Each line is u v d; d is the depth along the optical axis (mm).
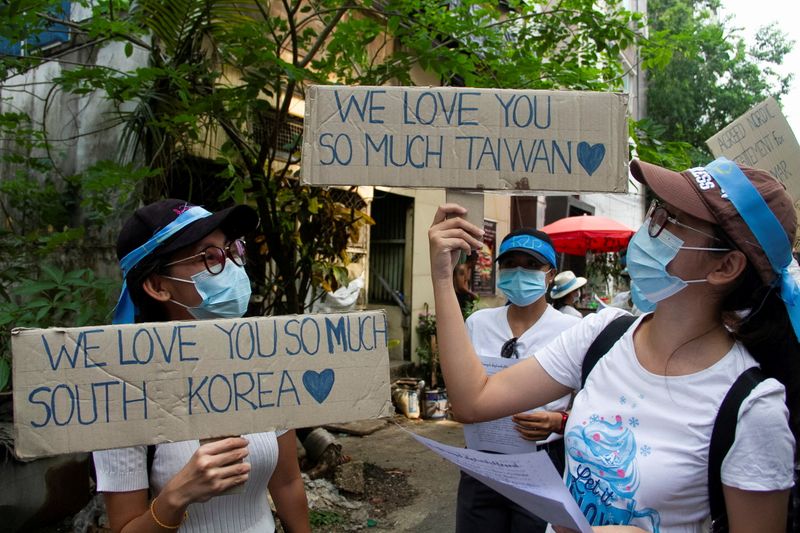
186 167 4480
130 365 1271
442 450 1471
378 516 4172
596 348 1461
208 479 1231
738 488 1128
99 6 4160
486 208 9805
